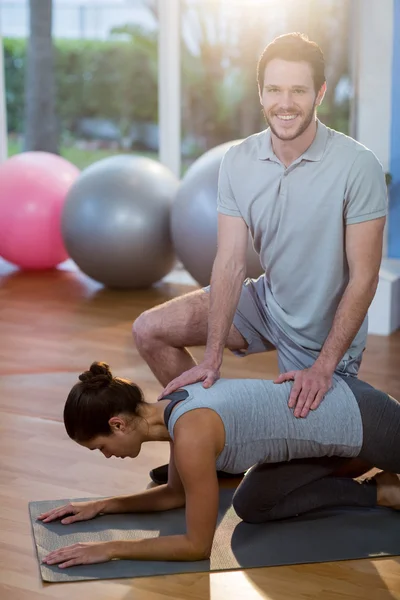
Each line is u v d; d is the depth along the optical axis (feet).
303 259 8.14
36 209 18.37
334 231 7.91
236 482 9.36
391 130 16.69
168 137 19.85
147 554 7.60
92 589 7.27
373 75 16.63
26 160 18.92
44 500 8.91
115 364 13.26
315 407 7.53
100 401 7.43
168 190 17.25
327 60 18.07
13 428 10.81
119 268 17.08
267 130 8.18
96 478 9.45
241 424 7.34
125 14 20.27
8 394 11.98
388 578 7.47
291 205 7.93
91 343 14.32
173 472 8.58
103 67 20.71
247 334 9.05
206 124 19.79
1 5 21.33
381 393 7.86
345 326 7.79
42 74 20.71
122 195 16.84
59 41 20.71
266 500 8.15
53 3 20.48
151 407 7.63
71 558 7.61
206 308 9.12
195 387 7.61
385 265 16.33
